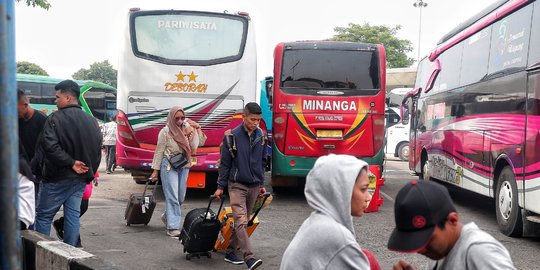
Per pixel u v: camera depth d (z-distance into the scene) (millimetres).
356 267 2377
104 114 31250
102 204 11031
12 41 1809
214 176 12570
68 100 5922
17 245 1797
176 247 7316
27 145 6055
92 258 4027
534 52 7586
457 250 2195
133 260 6605
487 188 9383
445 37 12805
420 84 15078
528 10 7945
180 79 11289
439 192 2213
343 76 11344
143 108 11258
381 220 9578
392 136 25578
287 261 2477
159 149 7988
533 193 7496
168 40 11344
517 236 8375
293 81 11367
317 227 2414
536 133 7406
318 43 11422
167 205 8000
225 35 11484
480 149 9719
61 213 9820
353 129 11219
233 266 6426
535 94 7488
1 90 1743
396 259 6895
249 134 6395
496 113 8984
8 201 1744
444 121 12188
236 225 6199
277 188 13594
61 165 5730
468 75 10609
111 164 18438
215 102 11352
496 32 9234
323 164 2500
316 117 11242
